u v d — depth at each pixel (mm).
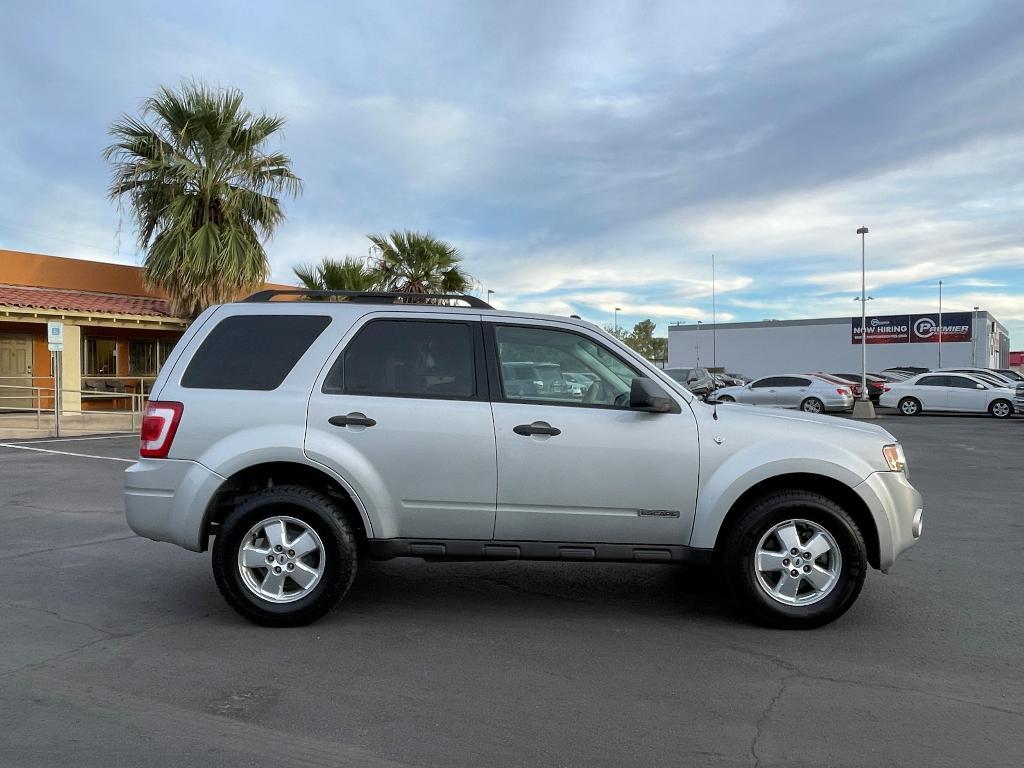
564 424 4887
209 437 4887
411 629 4926
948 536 7602
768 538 4941
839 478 4848
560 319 5184
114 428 18188
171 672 4191
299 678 4133
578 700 3891
